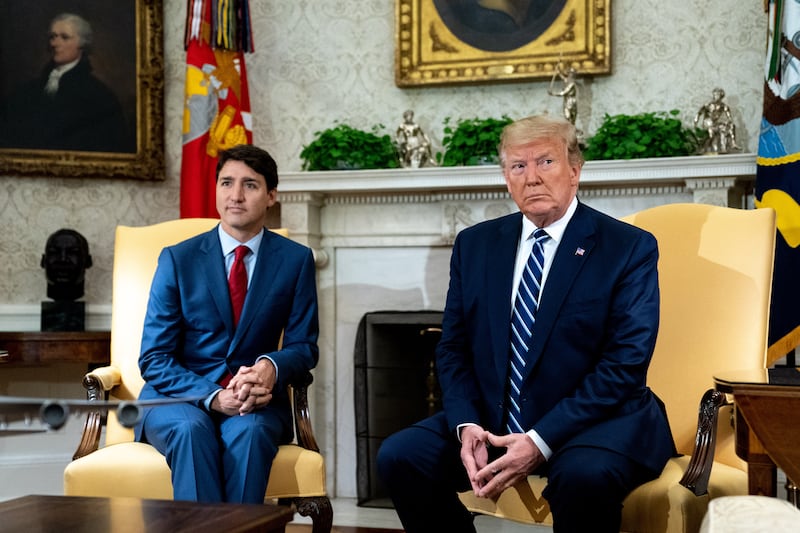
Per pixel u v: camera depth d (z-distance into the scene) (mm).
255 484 2670
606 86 4500
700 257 2852
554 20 4492
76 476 2719
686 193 4164
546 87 4574
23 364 4617
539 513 2459
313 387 4582
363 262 4590
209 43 4492
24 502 2051
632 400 2508
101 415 3041
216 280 3084
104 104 4750
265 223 4777
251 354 3062
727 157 3916
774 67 3812
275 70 4914
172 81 4910
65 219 4777
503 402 2611
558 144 2627
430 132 4730
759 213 2803
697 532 2232
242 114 4598
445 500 2607
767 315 2711
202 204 4461
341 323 4609
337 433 4605
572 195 2689
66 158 4688
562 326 2564
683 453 2736
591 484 2273
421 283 4516
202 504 2025
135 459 2730
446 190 4387
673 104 4414
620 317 2529
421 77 4656
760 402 2082
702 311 2797
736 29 4332
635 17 4469
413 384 4551
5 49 4660
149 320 3041
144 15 4793
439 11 4637
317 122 4867
